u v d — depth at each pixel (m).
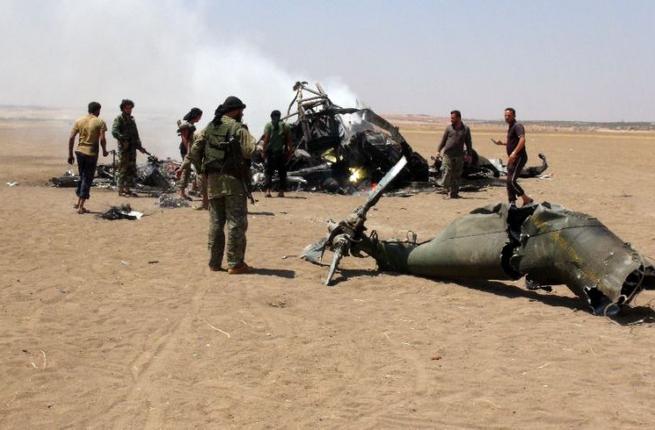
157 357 5.98
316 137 18.78
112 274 8.74
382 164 18.22
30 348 6.12
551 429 4.62
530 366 5.72
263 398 5.16
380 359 5.92
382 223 13.05
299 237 11.27
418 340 6.38
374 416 4.84
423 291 8.09
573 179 22.39
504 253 7.60
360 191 17.95
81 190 13.35
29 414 4.90
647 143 51.38
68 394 5.23
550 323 6.88
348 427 4.69
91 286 8.16
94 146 13.35
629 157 34.34
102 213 13.30
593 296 7.10
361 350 6.14
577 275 7.04
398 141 18.73
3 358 5.86
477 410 4.92
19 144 35.56
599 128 125.25
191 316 7.07
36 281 8.34
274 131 16.42
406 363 5.82
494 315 7.17
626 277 6.69
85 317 7.02
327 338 6.44
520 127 13.16
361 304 7.56
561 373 5.56
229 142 8.58
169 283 8.33
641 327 6.73
